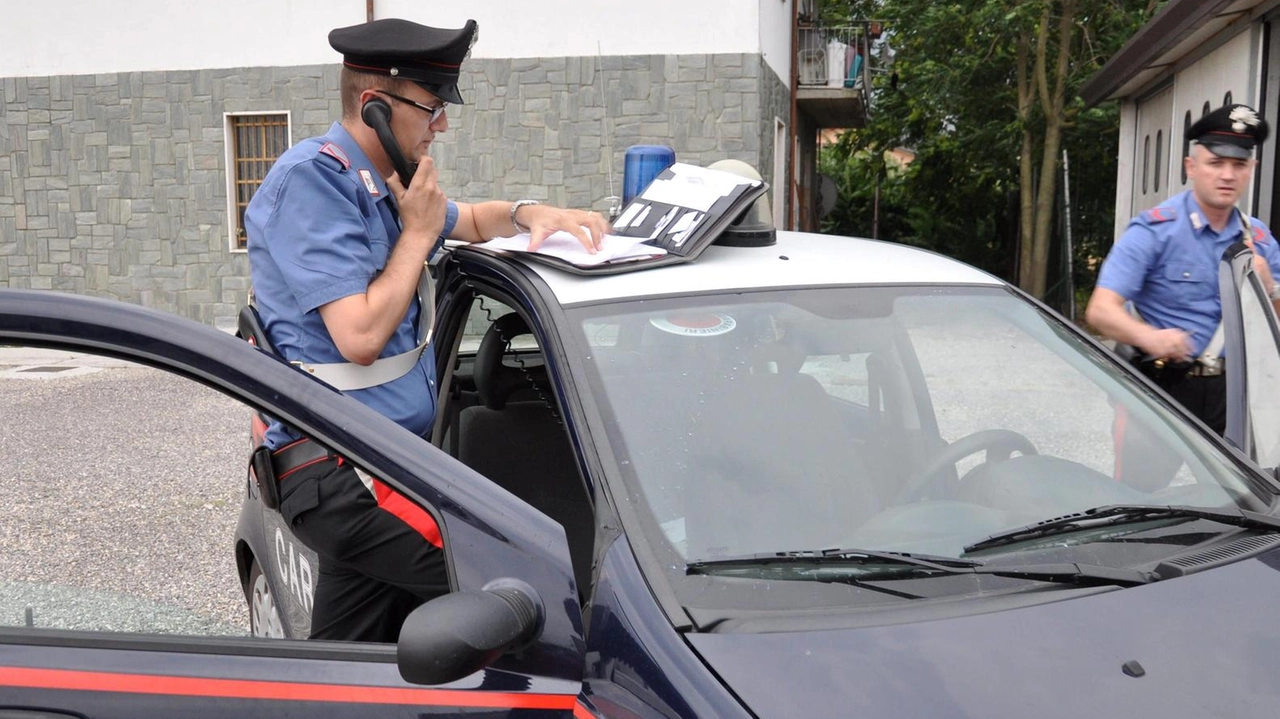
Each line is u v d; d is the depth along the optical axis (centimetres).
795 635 169
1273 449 292
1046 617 176
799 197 1889
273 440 213
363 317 219
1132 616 178
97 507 185
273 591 261
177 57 1360
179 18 1352
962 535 207
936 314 254
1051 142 1869
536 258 255
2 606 172
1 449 175
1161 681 163
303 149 228
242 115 1360
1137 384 252
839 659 164
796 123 1673
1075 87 1961
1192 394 359
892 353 240
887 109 2380
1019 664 165
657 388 215
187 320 174
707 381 219
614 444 202
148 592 190
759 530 198
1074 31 1962
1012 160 2195
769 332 235
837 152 2589
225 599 199
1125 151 1555
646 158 330
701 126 1277
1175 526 211
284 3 1327
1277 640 174
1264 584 189
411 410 237
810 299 247
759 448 210
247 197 1384
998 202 2494
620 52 1280
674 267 254
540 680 167
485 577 169
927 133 2359
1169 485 227
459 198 1327
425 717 163
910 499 219
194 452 312
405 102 236
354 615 225
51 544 180
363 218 231
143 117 1377
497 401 280
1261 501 221
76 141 1394
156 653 166
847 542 202
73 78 1383
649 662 166
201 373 171
